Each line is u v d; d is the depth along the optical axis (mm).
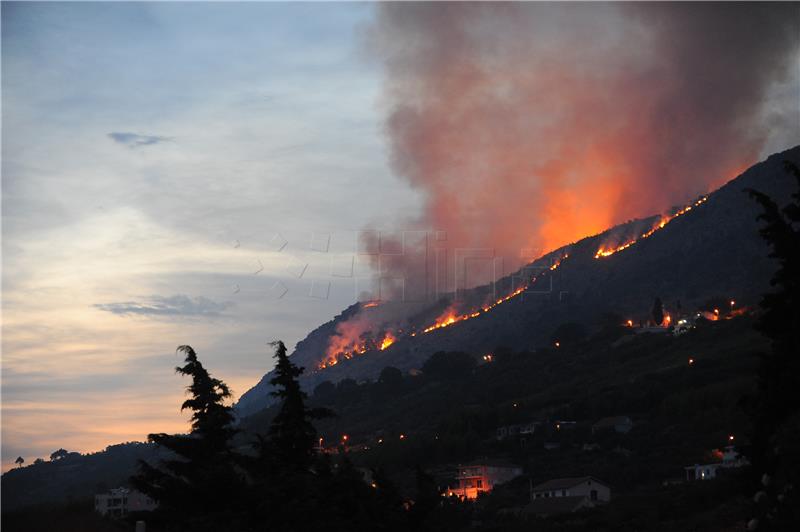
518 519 91438
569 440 140500
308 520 38188
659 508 79062
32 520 45969
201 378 42781
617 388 164875
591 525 81875
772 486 27781
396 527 46031
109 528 44688
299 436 44531
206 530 36969
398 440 157875
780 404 29078
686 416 135750
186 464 41500
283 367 45219
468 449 145000
